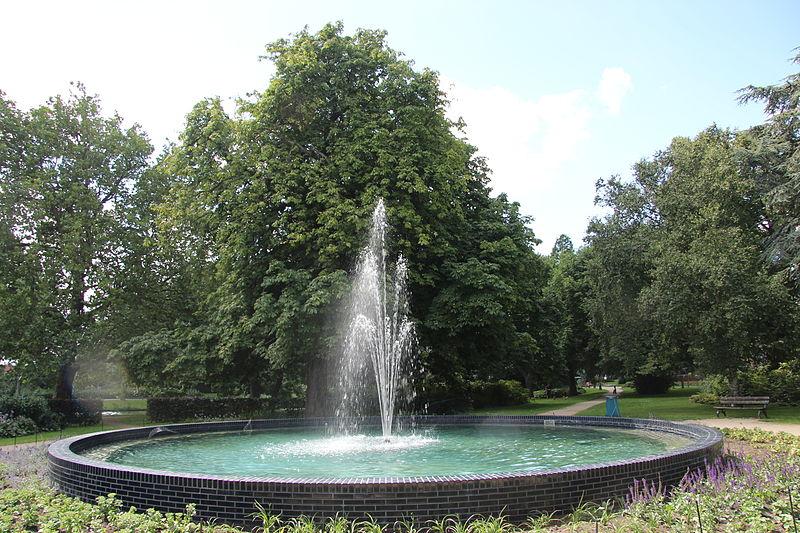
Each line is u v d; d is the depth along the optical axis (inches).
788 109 865.5
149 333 911.7
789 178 815.1
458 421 612.7
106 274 951.0
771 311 731.4
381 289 695.1
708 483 259.3
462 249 866.1
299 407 970.1
